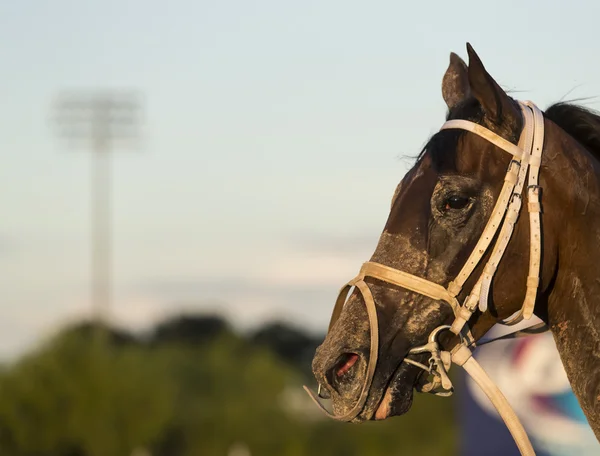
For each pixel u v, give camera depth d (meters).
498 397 4.09
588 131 4.38
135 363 38.56
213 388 42.25
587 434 7.07
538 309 4.32
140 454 37.34
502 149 4.09
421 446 28.08
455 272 4.05
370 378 4.00
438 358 4.04
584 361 4.13
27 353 38.03
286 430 37.97
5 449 36.12
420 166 4.20
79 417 36.34
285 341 88.81
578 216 4.13
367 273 4.15
